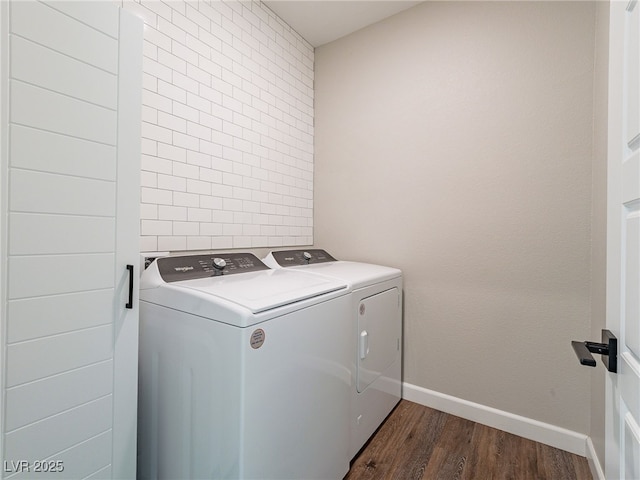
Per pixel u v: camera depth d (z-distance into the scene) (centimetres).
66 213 82
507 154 173
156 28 145
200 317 101
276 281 133
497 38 175
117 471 95
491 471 145
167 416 110
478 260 183
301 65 237
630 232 63
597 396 140
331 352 127
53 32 78
